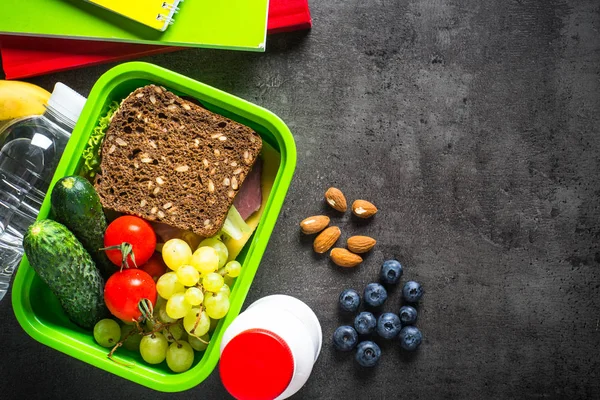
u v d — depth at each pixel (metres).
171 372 0.49
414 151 0.57
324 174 0.57
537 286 0.58
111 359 0.48
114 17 0.53
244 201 0.52
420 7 0.57
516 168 0.58
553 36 0.57
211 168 0.49
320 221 0.56
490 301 0.58
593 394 0.58
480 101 0.57
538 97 0.57
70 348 0.48
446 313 0.58
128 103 0.48
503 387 0.58
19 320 0.48
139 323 0.49
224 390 0.57
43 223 0.44
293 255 0.57
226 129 0.49
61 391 0.58
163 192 0.49
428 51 0.57
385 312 0.58
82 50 0.55
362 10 0.57
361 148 0.57
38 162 0.53
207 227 0.49
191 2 0.52
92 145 0.49
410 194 0.57
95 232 0.46
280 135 0.49
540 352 0.58
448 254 0.58
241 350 0.43
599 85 0.57
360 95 0.57
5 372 0.57
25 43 0.55
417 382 0.58
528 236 0.58
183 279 0.46
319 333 0.55
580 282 0.58
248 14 0.52
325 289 0.57
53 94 0.50
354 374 0.58
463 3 0.57
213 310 0.47
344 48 0.57
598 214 0.58
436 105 0.57
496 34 0.57
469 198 0.58
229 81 0.57
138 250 0.47
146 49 0.55
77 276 0.45
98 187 0.49
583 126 0.57
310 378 0.58
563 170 0.58
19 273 0.48
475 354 0.58
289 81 0.57
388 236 0.58
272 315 0.48
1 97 0.52
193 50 0.57
